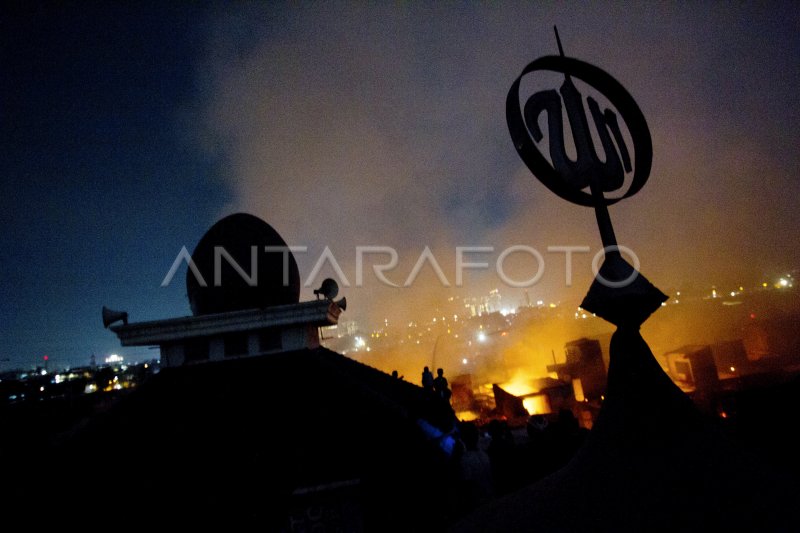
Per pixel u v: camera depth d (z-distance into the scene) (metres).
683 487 2.09
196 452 6.72
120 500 6.11
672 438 2.30
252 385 7.95
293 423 7.09
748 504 1.97
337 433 6.89
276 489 6.17
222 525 5.93
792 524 1.85
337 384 7.89
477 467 12.22
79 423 7.64
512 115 3.04
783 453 13.83
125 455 6.77
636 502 2.12
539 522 2.29
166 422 7.34
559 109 3.01
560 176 2.92
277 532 5.91
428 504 6.25
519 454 10.57
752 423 15.80
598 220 2.82
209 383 8.09
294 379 8.02
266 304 9.20
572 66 3.10
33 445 7.15
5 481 6.38
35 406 17.77
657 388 2.46
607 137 2.98
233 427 7.11
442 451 7.14
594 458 2.48
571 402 41.03
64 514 5.95
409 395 8.88
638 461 2.28
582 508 2.23
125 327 8.51
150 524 5.90
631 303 2.56
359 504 6.13
